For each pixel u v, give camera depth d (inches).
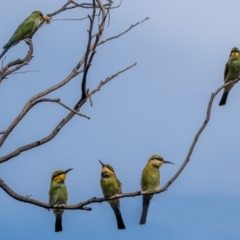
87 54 378.3
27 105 396.2
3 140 387.9
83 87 393.4
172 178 359.3
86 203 376.2
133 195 366.9
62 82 411.5
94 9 368.8
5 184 373.1
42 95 399.5
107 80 410.6
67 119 403.2
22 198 374.6
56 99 398.3
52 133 398.3
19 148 390.3
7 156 386.6
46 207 377.4
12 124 390.9
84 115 400.2
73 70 414.6
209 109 365.4
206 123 363.6
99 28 384.5
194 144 360.5
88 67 382.0
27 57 442.6
